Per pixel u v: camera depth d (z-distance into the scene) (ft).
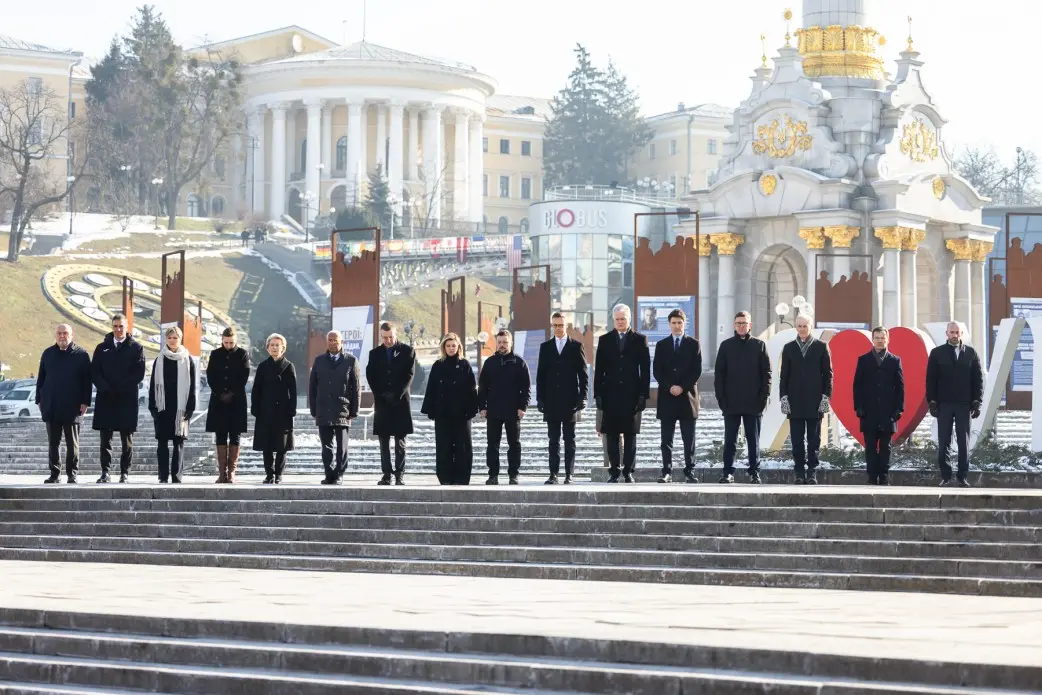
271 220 513.04
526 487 76.43
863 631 44.98
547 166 587.27
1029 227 307.37
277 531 72.23
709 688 40.24
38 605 52.19
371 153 549.95
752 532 65.98
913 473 91.09
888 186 191.11
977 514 64.69
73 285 372.79
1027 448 96.12
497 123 612.29
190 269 408.26
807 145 196.34
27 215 388.37
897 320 190.39
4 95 458.50
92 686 46.26
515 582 61.00
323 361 92.02
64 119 497.05
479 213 570.05
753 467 88.58
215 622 48.16
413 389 285.02
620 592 56.70
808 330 88.28
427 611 50.37
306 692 43.47
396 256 396.16
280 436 92.68
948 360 86.89
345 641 46.39
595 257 339.36
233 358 93.71
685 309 141.69
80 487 81.30
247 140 554.05
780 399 88.99
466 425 87.92
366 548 68.69
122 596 55.57
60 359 92.63
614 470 87.92
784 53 198.18
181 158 512.22
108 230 438.81
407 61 540.52
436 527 71.05
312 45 599.16
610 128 576.20
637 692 41.11
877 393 87.25
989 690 38.52
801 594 55.88
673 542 65.31
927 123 201.67
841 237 189.67
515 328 183.01
